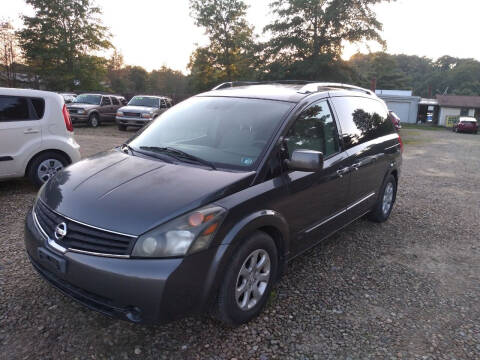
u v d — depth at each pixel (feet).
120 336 8.69
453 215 19.75
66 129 20.25
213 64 123.13
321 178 11.37
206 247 7.91
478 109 153.79
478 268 13.46
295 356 8.38
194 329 9.09
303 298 10.74
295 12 92.79
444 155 47.93
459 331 9.64
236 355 8.30
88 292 7.91
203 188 8.55
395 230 16.94
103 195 8.56
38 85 124.67
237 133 10.80
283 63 95.55
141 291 7.43
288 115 10.86
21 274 11.13
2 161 18.16
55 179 10.12
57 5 118.42
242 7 118.01
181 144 11.14
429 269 13.16
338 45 93.30
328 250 14.29
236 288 8.73
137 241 7.55
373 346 8.87
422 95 362.94
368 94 16.42
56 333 8.68
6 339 8.39
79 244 7.95
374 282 11.95
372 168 14.78
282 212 9.86
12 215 15.94
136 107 55.72
